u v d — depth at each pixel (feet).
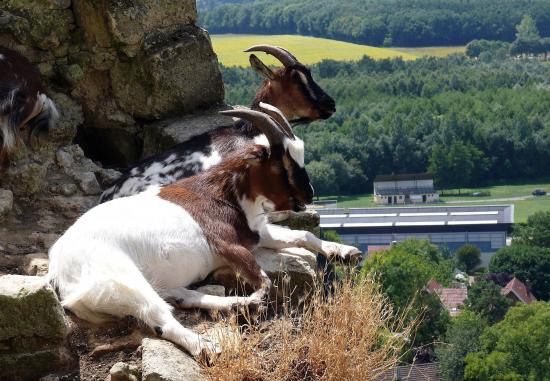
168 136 26.68
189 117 27.76
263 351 17.87
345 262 21.34
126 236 18.65
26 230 22.76
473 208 180.55
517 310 81.41
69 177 25.38
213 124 27.17
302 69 27.89
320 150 188.14
